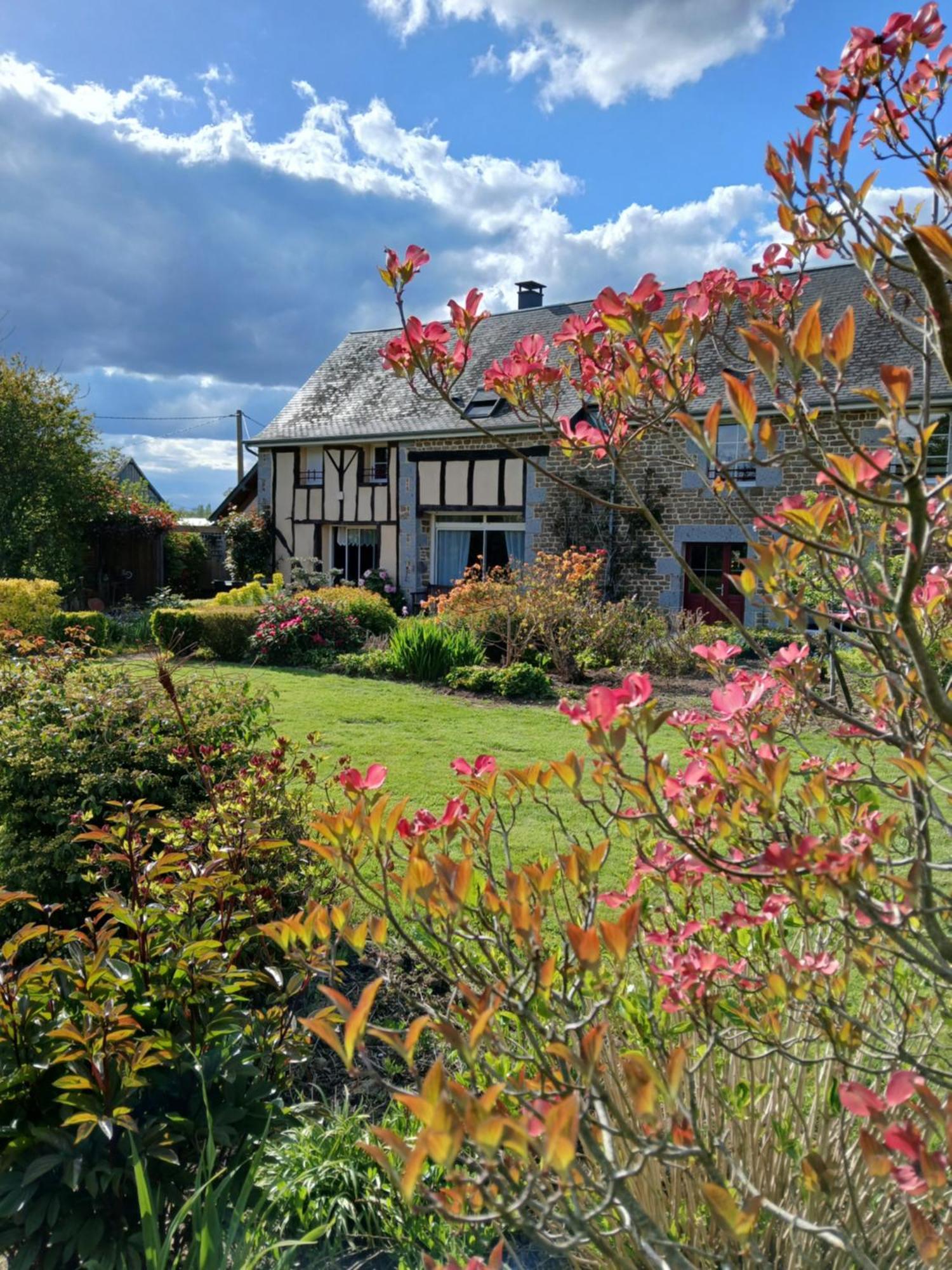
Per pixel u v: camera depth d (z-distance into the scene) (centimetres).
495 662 1160
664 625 1152
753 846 158
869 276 148
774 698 188
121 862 304
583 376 170
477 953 191
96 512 1955
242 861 288
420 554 1830
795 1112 167
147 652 1239
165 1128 188
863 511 166
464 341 160
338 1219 190
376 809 128
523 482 1656
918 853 127
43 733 385
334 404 2033
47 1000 200
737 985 159
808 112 148
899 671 152
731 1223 77
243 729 436
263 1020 236
